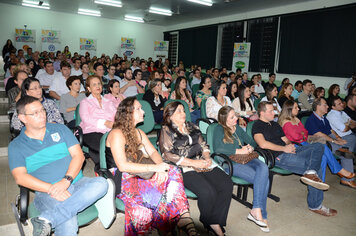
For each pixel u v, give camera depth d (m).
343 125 3.58
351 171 3.26
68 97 3.56
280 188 3.19
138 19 13.17
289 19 8.58
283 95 4.50
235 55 10.07
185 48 13.27
